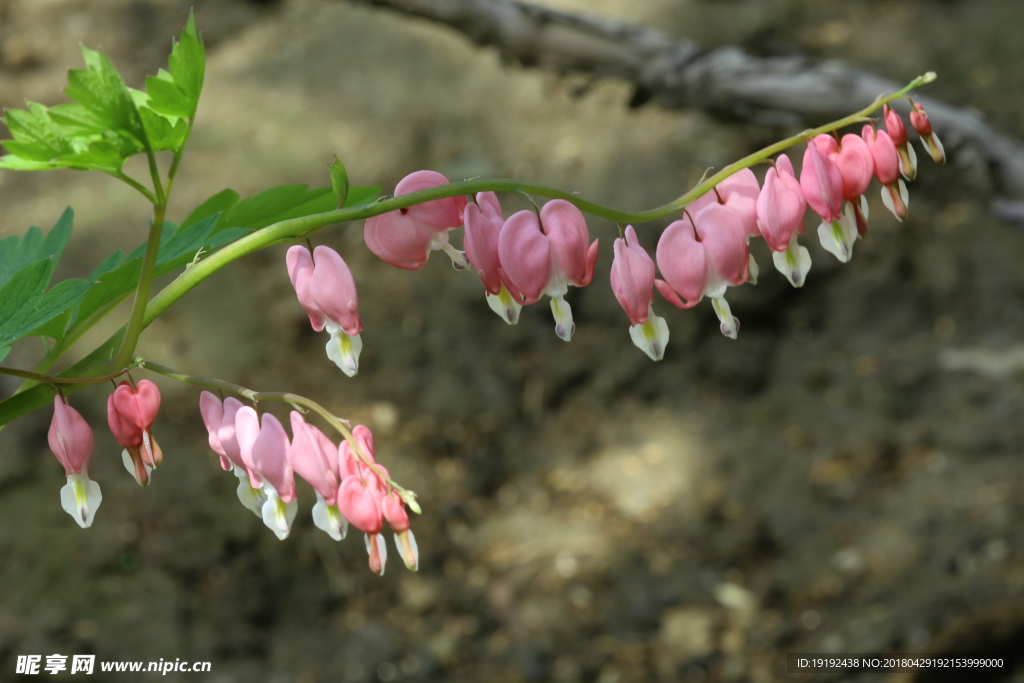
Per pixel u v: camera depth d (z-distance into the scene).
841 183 1.44
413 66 7.60
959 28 7.90
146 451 1.42
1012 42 7.75
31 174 6.66
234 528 5.63
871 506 6.11
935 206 7.34
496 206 1.43
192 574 5.43
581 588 5.81
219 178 6.75
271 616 5.48
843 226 1.47
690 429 6.61
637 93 4.71
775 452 6.46
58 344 1.54
